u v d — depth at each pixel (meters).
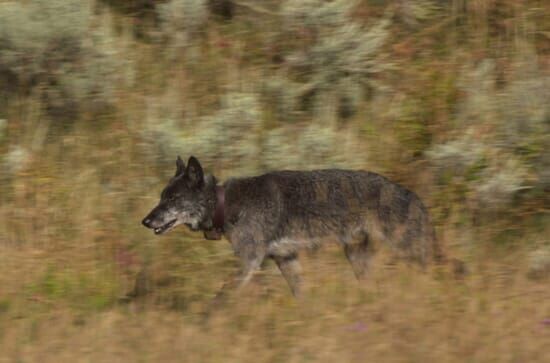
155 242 14.71
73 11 17.89
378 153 16.91
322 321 11.67
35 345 11.08
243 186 13.95
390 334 11.15
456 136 17.14
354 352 10.74
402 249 14.05
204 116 17.38
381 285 12.70
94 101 17.64
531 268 13.91
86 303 13.17
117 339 11.12
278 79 17.95
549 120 16.92
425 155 16.91
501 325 11.24
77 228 15.07
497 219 15.76
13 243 14.71
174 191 13.91
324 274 13.50
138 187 16.08
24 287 13.33
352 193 14.02
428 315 11.59
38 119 17.47
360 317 11.70
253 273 13.88
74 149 16.94
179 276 13.91
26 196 15.81
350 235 14.05
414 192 15.71
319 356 10.66
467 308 11.80
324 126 17.42
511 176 15.84
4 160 16.58
